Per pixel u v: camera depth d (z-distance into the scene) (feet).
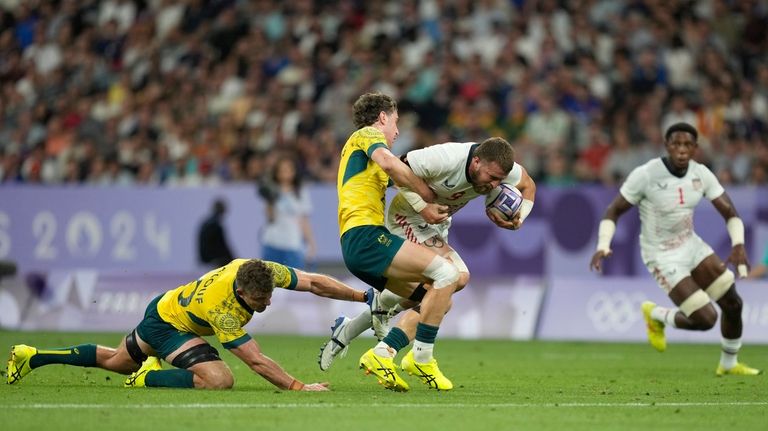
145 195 230.68
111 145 267.59
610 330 211.61
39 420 85.51
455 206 112.88
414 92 271.90
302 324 217.56
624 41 278.87
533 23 288.30
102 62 298.97
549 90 267.39
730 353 140.26
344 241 109.60
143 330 110.01
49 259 232.53
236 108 272.72
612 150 251.80
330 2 300.20
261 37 291.58
